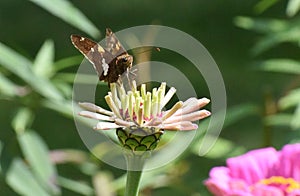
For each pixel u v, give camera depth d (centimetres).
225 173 91
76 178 154
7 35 267
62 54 254
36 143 100
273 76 234
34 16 272
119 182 106
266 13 270
